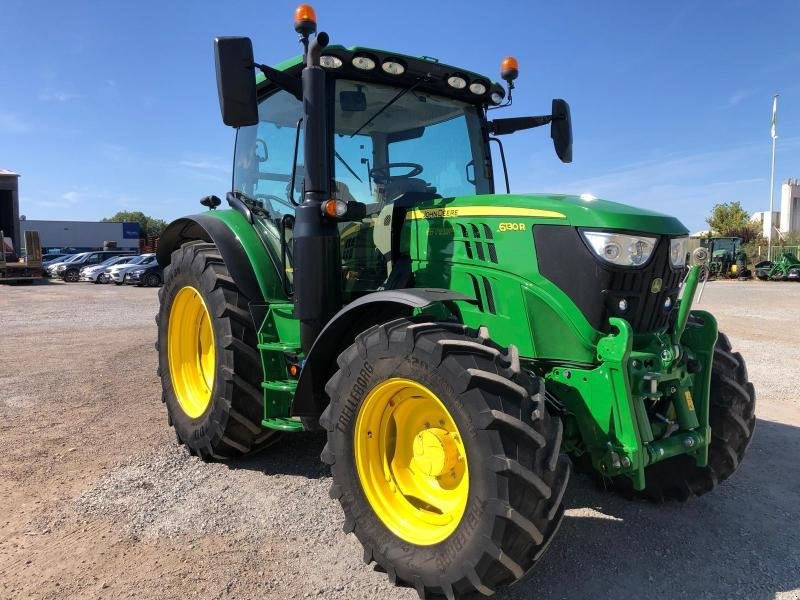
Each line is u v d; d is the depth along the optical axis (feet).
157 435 15.61
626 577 9.16
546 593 8.73
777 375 22.79
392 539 8.71
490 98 13.76
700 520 11.08
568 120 13.85
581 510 11.47
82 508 11.32
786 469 13.52
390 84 12.71
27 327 36.22
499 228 10.02
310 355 10.49
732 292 67.10
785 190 167.73
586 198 10.05
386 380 8.80
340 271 11.53
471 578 7.65
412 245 11.44
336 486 9.42
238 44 10.32
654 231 9.39
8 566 9.33
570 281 9.25
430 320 9.09
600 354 8.83
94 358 25.89
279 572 9.22
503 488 7.45
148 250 171.42
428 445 8.66
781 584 8.99
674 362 9.36
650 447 8.96
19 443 14.85
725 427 11.02
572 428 9.36
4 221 126.11
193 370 14.96
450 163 13.60
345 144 12.25
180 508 11.37
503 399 7.76
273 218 13.48
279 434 13.82
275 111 13.76
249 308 13.03
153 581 8.93
